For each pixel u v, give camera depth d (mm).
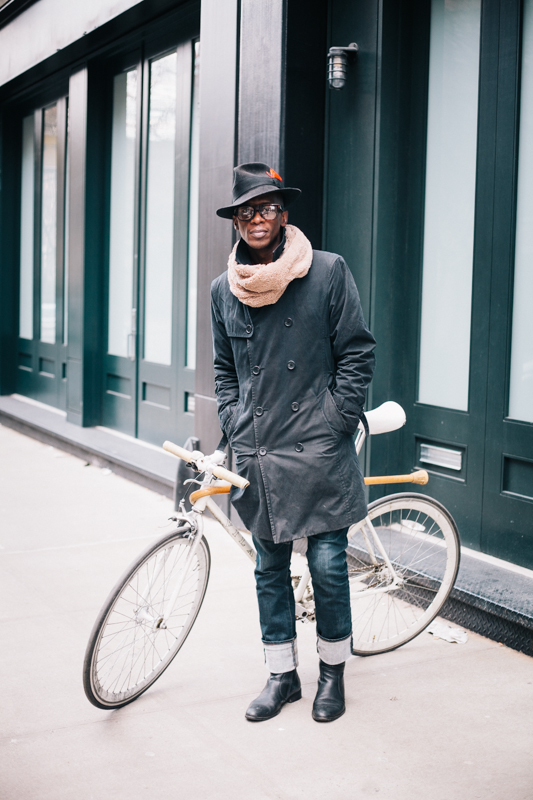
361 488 2820
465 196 4234
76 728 2779
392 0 4355
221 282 2889
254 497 2771
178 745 2676
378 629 3494
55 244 9258
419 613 3643
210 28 5234
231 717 2867
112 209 7973
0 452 7930
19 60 8781
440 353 4410
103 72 7973
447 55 4277
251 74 4828
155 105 7152
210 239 5309
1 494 6188
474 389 4184
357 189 4527
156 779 2477
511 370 4016
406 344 4582
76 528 5281
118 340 7902
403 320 4578
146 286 7398
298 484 2715
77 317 8219
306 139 4711
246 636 3568
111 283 8008
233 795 2395
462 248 4262
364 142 4465
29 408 9461
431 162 4398
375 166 4406
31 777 2475
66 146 8922
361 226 4516
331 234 4719
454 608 3715
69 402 8445
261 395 2742
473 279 4164
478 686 3107
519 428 3951
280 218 2713
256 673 3215
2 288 10422
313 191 4762
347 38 4531
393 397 4594
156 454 6922
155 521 5465
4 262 10406
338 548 2840
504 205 3986
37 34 8273
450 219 4316
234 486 2863
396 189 4488
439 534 3561
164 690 3068
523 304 3938
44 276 9633
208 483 2900
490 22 4012
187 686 3102
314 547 2842
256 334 2736
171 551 2918
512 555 4020
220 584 4230
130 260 7645
